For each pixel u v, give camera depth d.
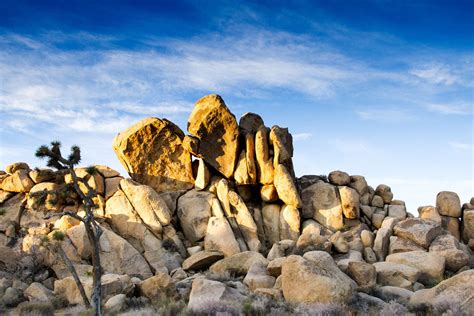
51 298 24.70
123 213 33.34
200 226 34.12
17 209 34.62
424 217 34.34
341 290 20.45
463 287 19.73
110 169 36.28
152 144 37.34
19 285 27.00
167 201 35.75
